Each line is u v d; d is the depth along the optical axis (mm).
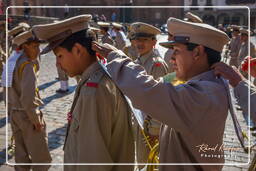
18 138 3455
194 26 1624
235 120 1540
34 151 3359
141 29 3791
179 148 1636
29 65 3121
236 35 11789
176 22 1675
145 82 1509
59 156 4734
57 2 41500
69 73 2016
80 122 1824
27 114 3238
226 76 1639
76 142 1877
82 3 44969
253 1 44344
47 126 6102
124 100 2016
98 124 1801
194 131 1510
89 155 1792
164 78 2039
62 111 7199
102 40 11570
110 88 1879
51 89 9547
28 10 24672
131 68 1592
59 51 1975
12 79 3176
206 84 1552
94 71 1911
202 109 1490
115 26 12344
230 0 45781
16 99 3275
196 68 1681
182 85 1575
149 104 1496
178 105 1487
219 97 1531
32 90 3100
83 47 1917
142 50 3848
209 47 1642
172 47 1842
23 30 3809
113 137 1986
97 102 1806
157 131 2957
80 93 1863
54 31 1918
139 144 3051
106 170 1820
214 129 1542
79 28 1921
